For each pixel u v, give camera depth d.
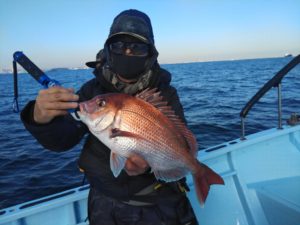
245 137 1.28
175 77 17.59
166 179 0.63
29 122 0.58
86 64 0.79
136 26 0.71
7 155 3.10
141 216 0.71
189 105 5.90
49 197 0.92
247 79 13.47
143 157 0.62
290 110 4.71
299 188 1.12
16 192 2.23
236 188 1.10
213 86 10.29
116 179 0.70
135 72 0.72
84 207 0.93
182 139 0.66
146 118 0.62
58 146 0.65
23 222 0.86
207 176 0.67
